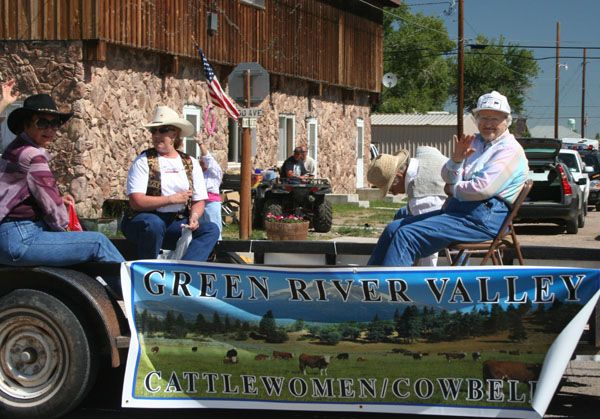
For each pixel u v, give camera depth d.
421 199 6.67
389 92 68.25
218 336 5.55
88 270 5.76
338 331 5.43
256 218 18.78
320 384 5.47
